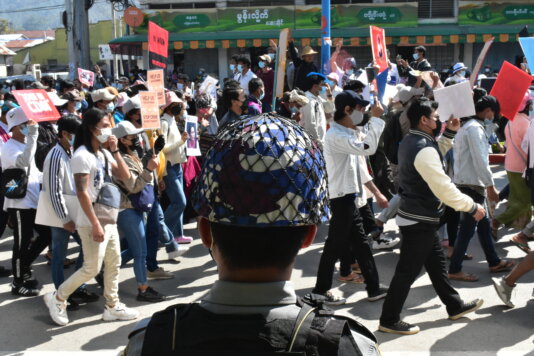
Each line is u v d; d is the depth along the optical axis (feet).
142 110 16.69
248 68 34.94
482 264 19.06
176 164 20.34
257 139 3.76
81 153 13.57
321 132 19.27
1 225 19.72
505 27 79.61
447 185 12.33
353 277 17.56
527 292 16.56
